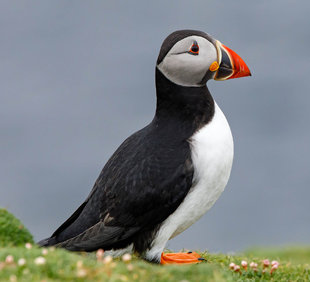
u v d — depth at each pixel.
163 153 6.75
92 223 6.78
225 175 6.93
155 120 7.17
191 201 6.77
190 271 5.14
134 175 6.68
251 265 7.08
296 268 7.60
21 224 5.91
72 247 6.57
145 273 4.99
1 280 4.59
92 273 4.79
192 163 6.69
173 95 7.02
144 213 6.66
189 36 7.04
